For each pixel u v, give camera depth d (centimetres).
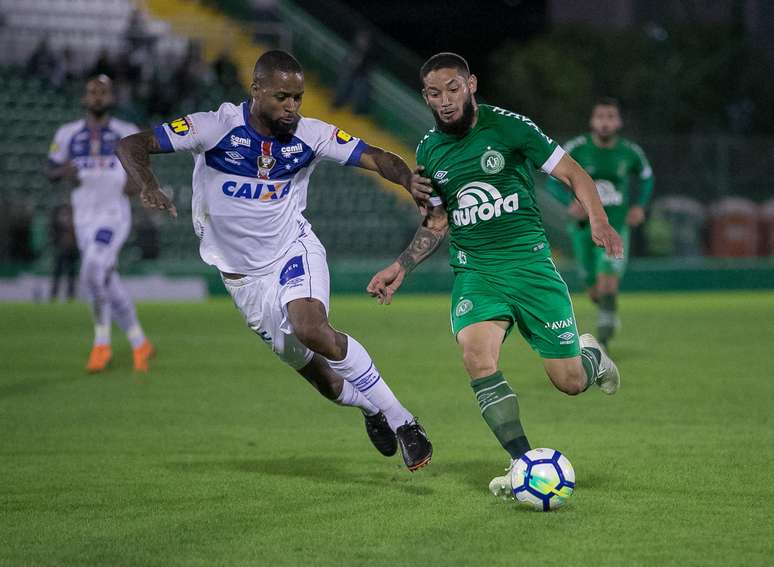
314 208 9150
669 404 3128
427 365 4097
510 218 2031
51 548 1669
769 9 12456
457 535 1725
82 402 3191
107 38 9900
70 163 3778
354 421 2888
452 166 2020
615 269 4162
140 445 2539
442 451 2458
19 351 4491
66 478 2170
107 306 3847
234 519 1838
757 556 1608
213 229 2200
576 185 1962
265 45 10556
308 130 2145
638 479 2134
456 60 1970
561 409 3044
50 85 9156
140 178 2020
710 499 1967
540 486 1848
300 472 2230
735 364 4072
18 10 9812
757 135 11819
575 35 11981
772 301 7781
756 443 2530
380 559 1596
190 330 5428
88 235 3806
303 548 1658
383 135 10144
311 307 2091
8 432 2708
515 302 2041
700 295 8581
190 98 9094
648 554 1619
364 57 10225
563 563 1576
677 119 11769
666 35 11975
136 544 1688
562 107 11638
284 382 3619
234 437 2648
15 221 7881
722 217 9081
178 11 10750
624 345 4744
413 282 8438
